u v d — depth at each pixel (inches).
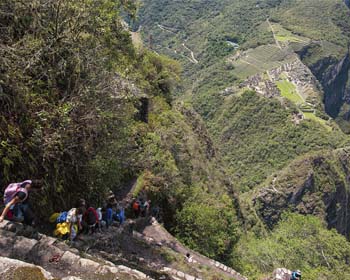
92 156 551.2
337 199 3097.9
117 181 687.1
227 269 781.9
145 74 1359.5
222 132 4402.1
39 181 454.0
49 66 487.5
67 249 375.6
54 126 467.8
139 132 1014.4
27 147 440.5
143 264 555.5
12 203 372.2
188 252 794.8
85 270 327.9
